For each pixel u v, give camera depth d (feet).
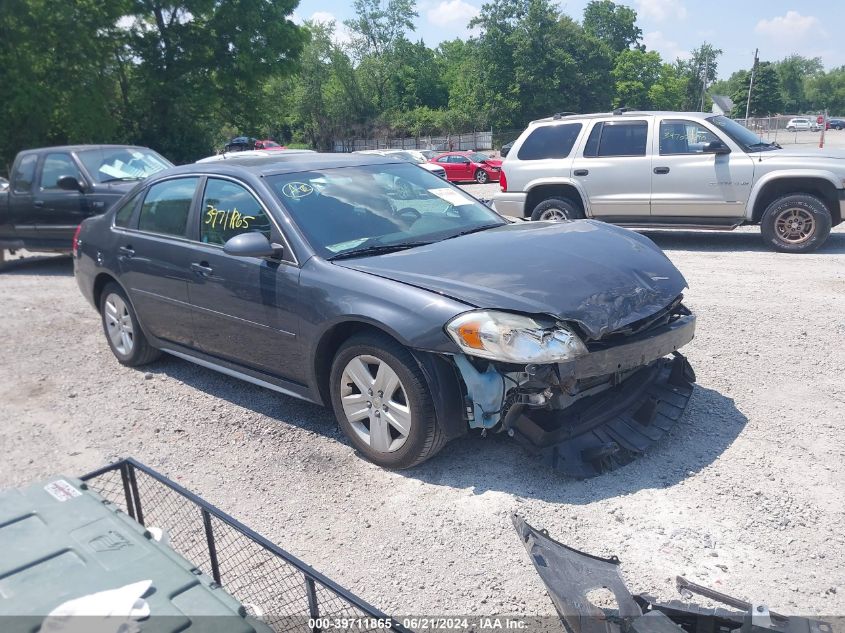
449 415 12.04
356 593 9.73
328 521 11.55
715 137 31.94
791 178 30.45
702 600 9.09
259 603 9.47
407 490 12.28
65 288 31.71
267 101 122.42
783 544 10.18
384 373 12.57
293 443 14.44
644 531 10.64
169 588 5.62
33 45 90.22
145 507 12.23
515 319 11.36
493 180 102.12
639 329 12.59
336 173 16.44
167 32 109.60
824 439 13.12
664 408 13.41
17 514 6.72
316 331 13.44
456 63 303.89
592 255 13.64
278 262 14.32
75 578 5.76
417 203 16.37
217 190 16.30
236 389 17.74
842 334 18.85
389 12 269.85
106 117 98.22
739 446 13.02
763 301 22.59
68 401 17.61
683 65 302.04
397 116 251.60
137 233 18.37
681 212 32.78
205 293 15.97
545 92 227.20
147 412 16.60
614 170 33.60
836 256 29.78
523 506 11.48
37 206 33.71
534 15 222.07
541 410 12.01
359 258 13.83
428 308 11.87
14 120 90.12
